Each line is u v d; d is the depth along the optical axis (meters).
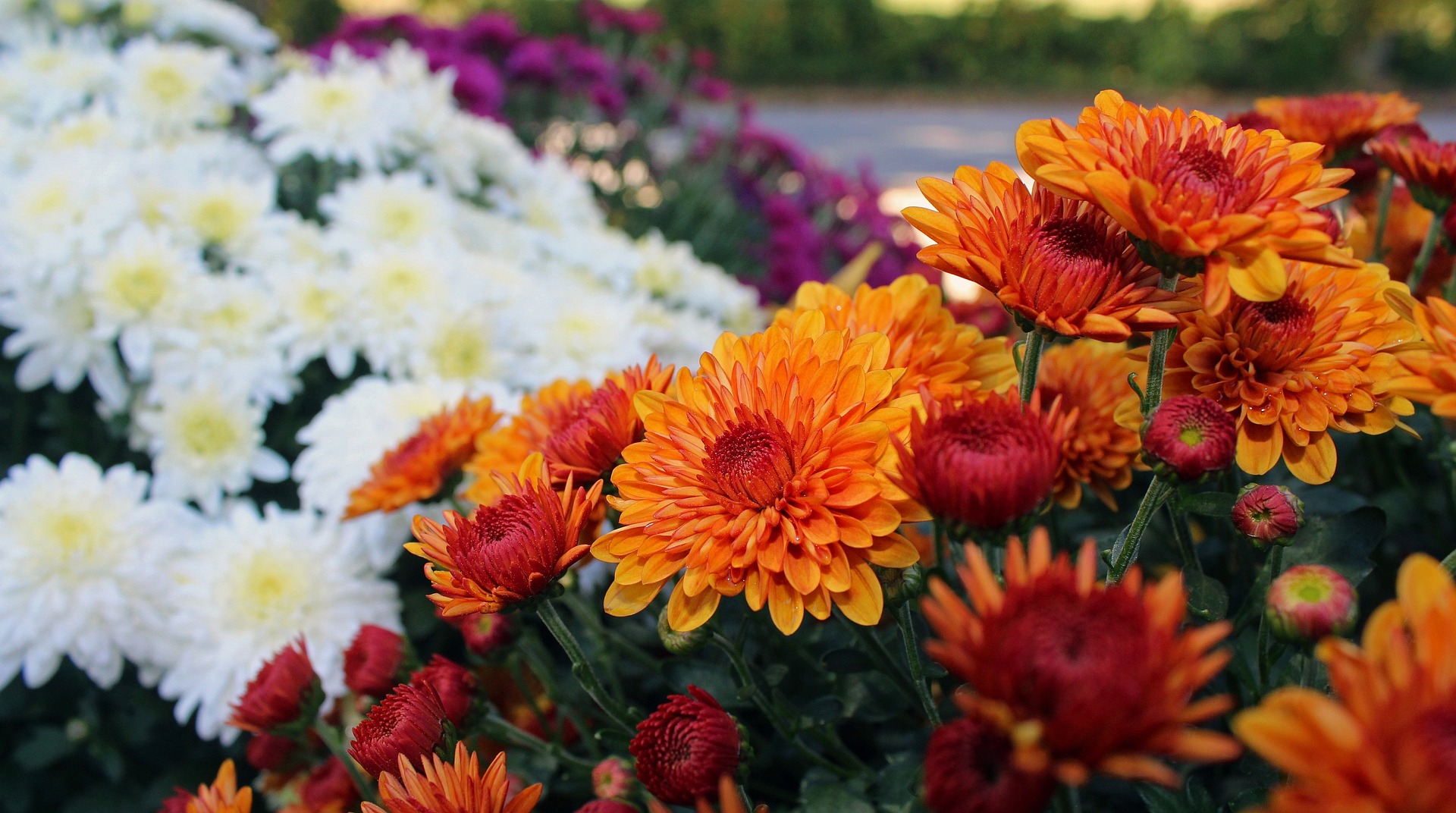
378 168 0.83
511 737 0.40
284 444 0.67
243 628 0.51
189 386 0.62
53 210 0.62
